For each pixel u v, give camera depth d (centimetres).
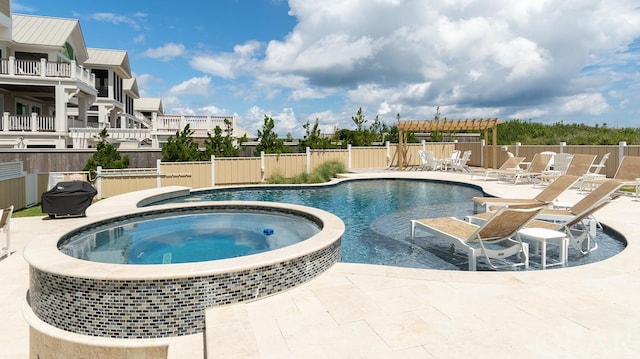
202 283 404
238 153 1803
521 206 584
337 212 1105
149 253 665
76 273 402
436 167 2238
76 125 2245
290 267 453
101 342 390
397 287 443
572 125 2970
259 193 1523
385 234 837
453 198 1339
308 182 1766
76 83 1898
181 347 372
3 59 1794
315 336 330
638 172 1175
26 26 2092
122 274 397
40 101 2427
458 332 332
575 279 457
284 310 390
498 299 403
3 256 656
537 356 290
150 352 383
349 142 2394
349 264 536
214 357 296
